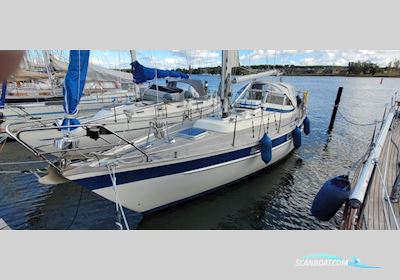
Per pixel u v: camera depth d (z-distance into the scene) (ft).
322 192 12.01
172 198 17.01
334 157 31.27
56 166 13.44
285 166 27.35
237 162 19.25
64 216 18.60
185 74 39.24
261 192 22.03
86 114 33.30
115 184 13.74
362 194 10.26
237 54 24.27
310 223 18.12
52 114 33.58
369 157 13.76
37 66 35.19
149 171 15.03
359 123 51.34
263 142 19.58
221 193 20.11
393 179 15.57
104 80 36.65
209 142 19.03
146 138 19.88
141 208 16.01
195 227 17.51
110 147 20.71
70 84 14.06
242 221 18.19
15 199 20.80
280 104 29.66
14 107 29.99
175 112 30.27
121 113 27.02
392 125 26.71
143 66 30.19
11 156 30.40
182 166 16.16
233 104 28.17
